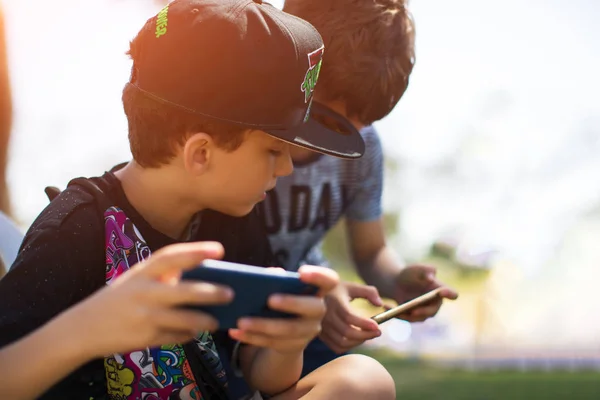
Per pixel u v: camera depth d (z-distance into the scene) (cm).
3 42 200
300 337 110
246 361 153
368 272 234
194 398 136
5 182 205
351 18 181
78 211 131
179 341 104
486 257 580
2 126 201
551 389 341
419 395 323
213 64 127
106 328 100
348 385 139
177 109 130
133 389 133
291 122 133
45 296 122
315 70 138
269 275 107
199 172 133
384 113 189
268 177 138
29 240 126
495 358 425
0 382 104
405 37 188
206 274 101
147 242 138
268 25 131
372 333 171
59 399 131
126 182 141
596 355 436
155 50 131
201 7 131
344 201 215
